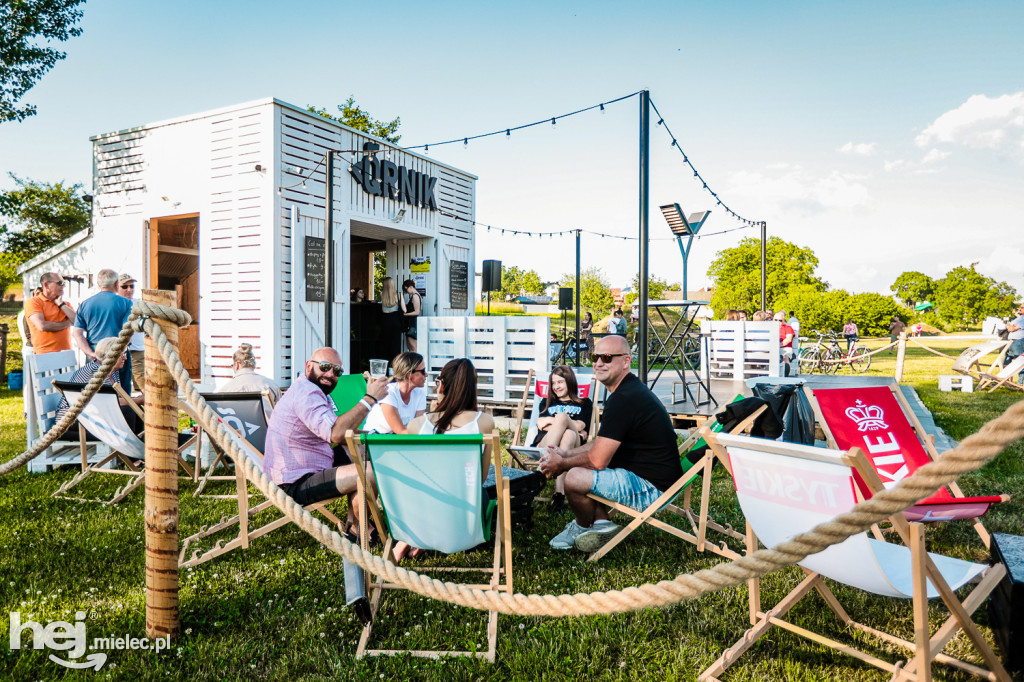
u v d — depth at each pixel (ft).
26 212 64.90
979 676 7.97
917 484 5.04
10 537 12.98
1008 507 14.37
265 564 11.72
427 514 9.43
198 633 9.30
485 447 9.10
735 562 6.04
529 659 8.52
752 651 8.74
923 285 262.06
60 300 22.31
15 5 47.21
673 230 40.70
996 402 31.19
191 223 40.14
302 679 8.21
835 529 5.53
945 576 8.04
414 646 8.96
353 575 9.37
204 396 15.11
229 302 31.12
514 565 11.76
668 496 11.71
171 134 32.58
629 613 9.72
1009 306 242.17
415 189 37.22
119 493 15.58
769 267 184.14
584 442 16.26
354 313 38.42
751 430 12.53
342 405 18.11
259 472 8.02
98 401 14.69
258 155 30.14
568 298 52.24
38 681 8.13
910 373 54.39
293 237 30.53
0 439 21.91
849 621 9.17
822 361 58.85
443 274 39.63
